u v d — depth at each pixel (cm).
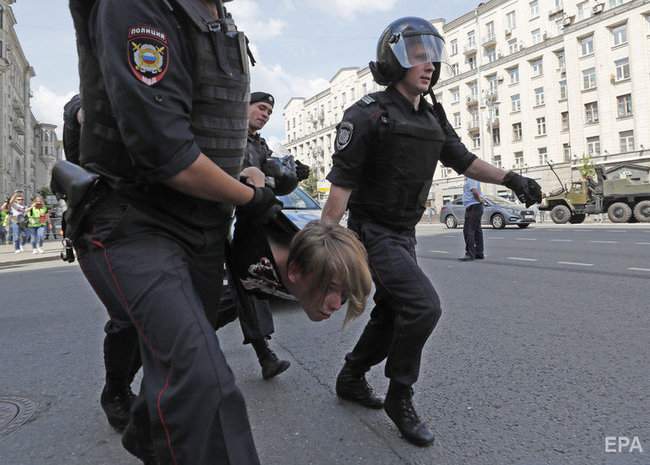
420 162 220
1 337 434
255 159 320
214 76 131
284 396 280
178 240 132
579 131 3738
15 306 589
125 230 126
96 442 229
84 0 129
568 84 3791
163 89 116
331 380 303
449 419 241
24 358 367
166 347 115
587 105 3700
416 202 227
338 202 215
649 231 1460
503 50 4425
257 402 272
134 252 125
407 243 231
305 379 306
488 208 2027
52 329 461
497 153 4475
